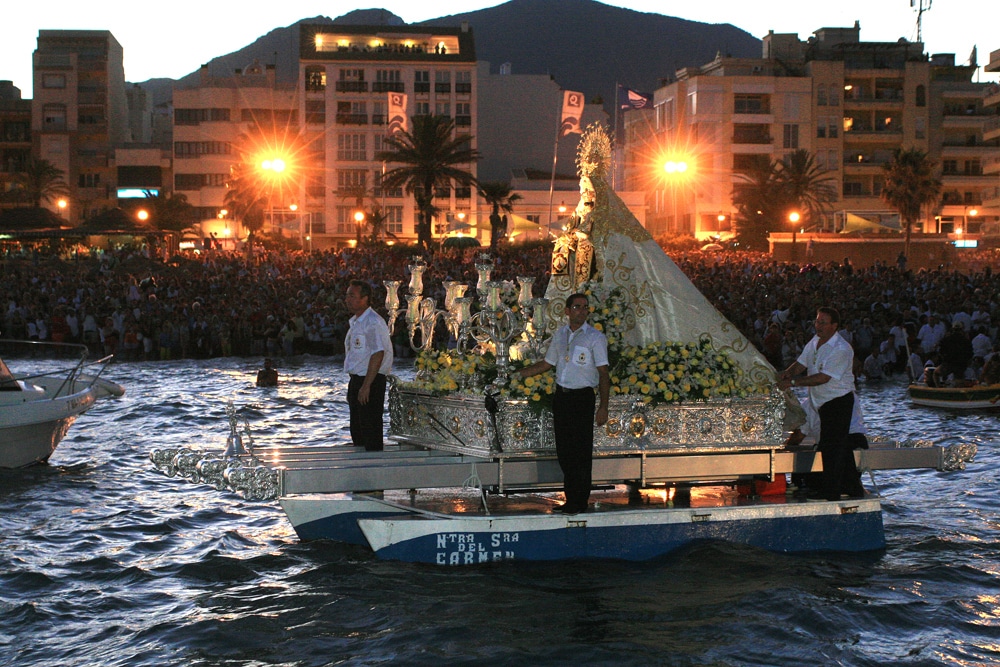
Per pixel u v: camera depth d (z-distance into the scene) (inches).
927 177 3083.2
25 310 1622.8
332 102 4180.6
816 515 422.6
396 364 1371.8
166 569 402.6
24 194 4232.3
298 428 812.6
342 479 389.1
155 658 313.4
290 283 1852.9
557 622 340.5
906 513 502.9
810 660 310.8
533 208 4143.7
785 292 1475.1
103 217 2501.2
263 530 461.4
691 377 413.4
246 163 4156.0
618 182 4722.0
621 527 402.9
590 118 4722.0
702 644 323.0
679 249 3567.9
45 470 615.2
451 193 4143.7
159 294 1777.8
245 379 1196.5
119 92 4810.5
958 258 2758.4
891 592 374.0
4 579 390.9
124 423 830.5
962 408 921.5
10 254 2437.3
